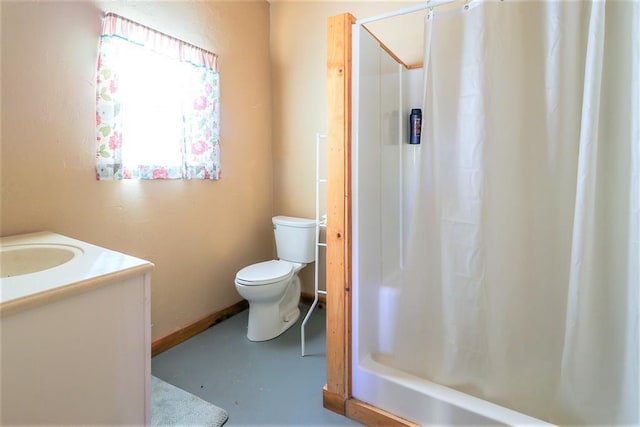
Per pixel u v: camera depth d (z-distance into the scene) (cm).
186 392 163
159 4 189
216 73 222
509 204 127
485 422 118
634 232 104
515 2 123
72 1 152
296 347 208
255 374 179
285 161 279
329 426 141
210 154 220
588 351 115
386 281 172
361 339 150
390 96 180
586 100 108
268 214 284
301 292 282
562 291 126
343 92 140
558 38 119
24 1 137
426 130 135
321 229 266
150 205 192
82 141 158
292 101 271
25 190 141
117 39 164
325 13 251
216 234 237
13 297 66
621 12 108
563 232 125
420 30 215
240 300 261
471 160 127
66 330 74
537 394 127
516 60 124
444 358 138
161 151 190
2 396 65
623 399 110
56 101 149
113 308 84
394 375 141
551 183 125
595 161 111
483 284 129
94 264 89
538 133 125
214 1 225
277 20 274
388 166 177
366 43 149
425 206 139
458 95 128
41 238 129
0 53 132
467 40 125
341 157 142
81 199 160
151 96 183
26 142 140
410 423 133
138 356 90
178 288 211
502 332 129
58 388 74
